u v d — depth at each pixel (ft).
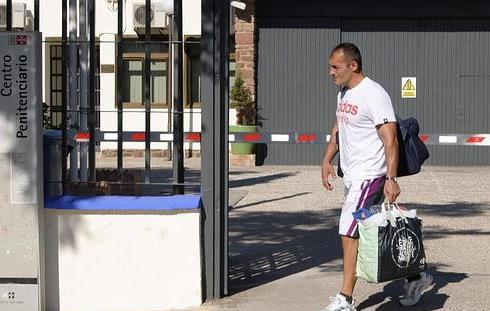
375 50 68.23
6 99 22.16
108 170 26.09
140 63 69.10
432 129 68.54
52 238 23.04
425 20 68.08
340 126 22.76
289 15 67.82
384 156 22.31
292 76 68.23
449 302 24.48
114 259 23.11
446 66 68.23
